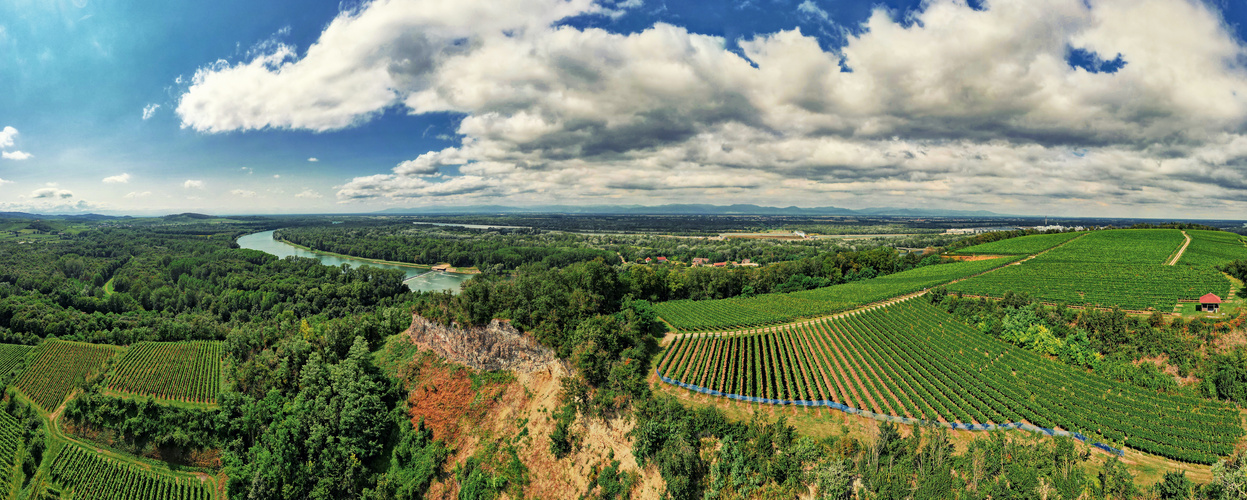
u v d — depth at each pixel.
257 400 112.50
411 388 111.19
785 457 76.69
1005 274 170.50
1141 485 69.69
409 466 96.69
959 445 79.50
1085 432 80.69
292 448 99.56
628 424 89.81
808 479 74.44
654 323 135.00
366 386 104.44
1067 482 68.38
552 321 107.88
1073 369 98.19
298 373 118.38
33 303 184.75
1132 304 124.69
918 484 70.75
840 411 88.88
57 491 102.50
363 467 97.00
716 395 96.00
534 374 105.00
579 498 86.25
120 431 107.69
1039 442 77.56
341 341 126.38
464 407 104.19
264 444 102.88
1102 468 72.56
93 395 116.69
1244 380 84.00
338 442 99.00
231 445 104.06
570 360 102.06
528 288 118.94
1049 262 183.12
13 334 166.12
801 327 134.38
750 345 123.38
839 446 78.75
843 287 187.38
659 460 82.00
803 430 84.19
